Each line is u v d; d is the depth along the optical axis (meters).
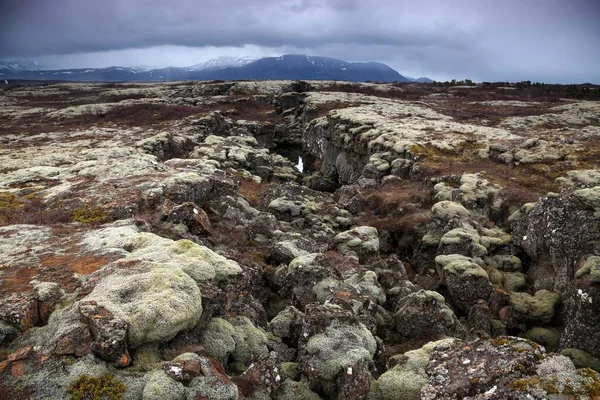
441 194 39.00
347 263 26.55
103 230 21.08
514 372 11.45
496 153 48.78
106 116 87.69
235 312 17.05
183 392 11.09
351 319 15.60
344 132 67.50
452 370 12.77
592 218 24.38
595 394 10.07
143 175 32.88
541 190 37.34
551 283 25.95
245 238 28.08
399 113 78.69
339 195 47.38
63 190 29.17
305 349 14.73
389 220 37.97
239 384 12.93
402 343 20.20
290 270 22.55
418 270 31.92
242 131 80.06
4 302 13.27
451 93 118.25
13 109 98.50
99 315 12.31
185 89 132.88
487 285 25.11
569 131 60.09
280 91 133.25
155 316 12.63
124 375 11.45
